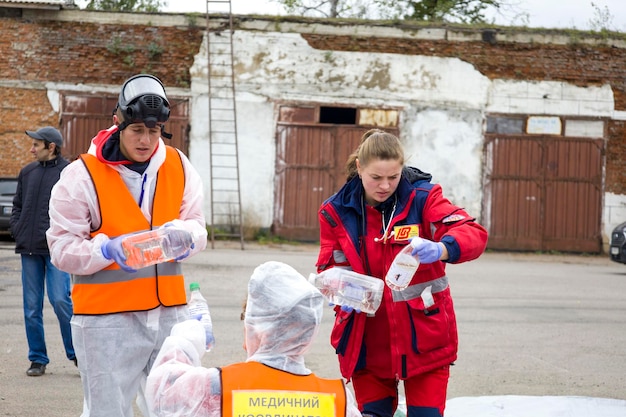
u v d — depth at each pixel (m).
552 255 22.58
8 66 21.98
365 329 4.22
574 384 7.17
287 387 3.09
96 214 4.13
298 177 22.27
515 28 22.69
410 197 4.15
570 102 22.83
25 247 6.75
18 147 22.05
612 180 22.95
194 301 4.13
